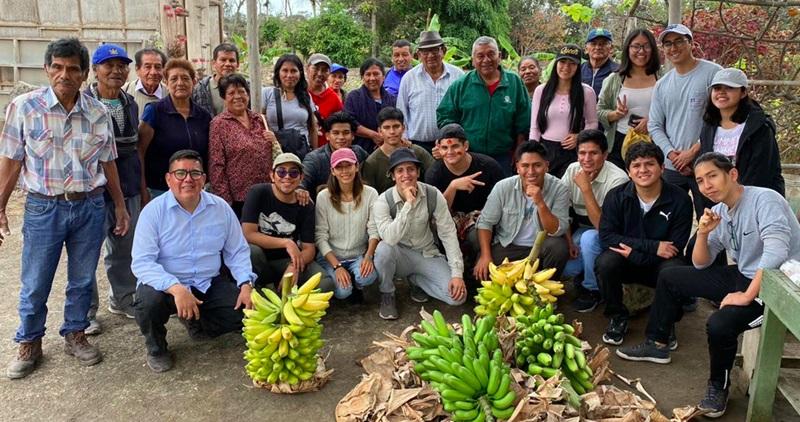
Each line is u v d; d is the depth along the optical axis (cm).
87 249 360
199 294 375
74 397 334
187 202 363
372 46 2069
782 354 303
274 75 525
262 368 333
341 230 436
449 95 525
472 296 467
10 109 333
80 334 372
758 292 299
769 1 516
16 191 741
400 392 297
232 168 446
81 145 344
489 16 2000
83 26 967
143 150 430
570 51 484
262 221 423
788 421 309
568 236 436
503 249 440
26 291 348
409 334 370
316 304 332
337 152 421
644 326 418
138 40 964
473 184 447
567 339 319
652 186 384
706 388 344
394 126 466
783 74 643
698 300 459
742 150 379
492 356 307
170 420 316
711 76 428
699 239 337
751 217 318
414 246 437
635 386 343
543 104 501
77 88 335
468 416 275
